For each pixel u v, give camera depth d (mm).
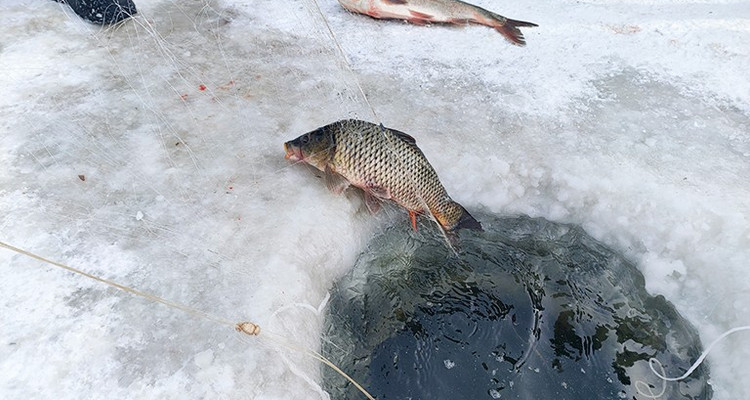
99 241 924
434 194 970
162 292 855
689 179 1105
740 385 837
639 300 1014
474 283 1047
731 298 926
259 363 780
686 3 1688
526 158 1154
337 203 1039
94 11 1477
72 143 1121
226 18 1597
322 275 961
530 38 1544
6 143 1106
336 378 866
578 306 1018
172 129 1178
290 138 1172
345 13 1661
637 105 1307
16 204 978
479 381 916
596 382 920
